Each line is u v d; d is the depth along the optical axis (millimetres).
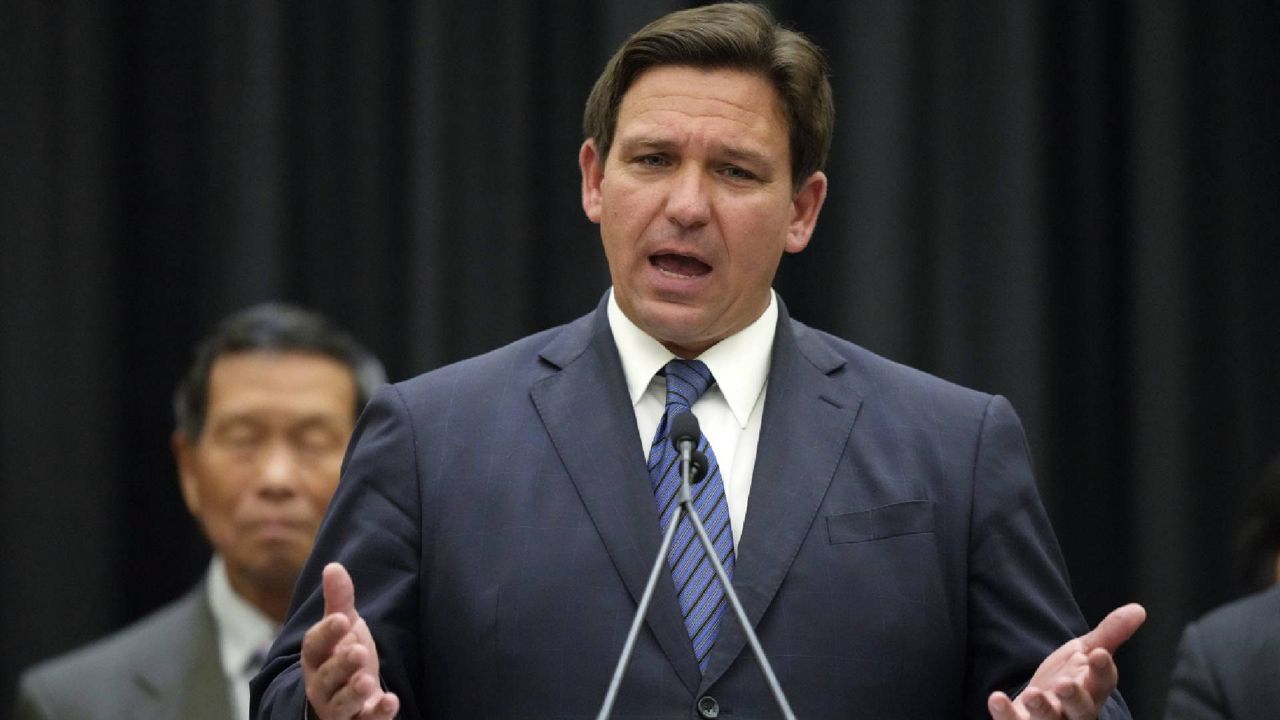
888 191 16797
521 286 16906
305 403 12344
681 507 7125
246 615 12375
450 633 7637
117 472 16875
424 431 8062
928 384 8430
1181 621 16766
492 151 16984
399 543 7797
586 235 17016
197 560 17016
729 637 7492
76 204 16828
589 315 8625
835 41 17031
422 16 16906
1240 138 17359
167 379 17062
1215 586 17078
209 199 16969
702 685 7406
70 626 16656
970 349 16969
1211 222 17344
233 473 12273
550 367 8312
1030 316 16891
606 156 8320
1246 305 17312
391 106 17203
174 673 12250
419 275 16781
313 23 17141
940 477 8023
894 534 7824
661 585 7566
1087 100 17391
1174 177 17016
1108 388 17344
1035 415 16844
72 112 16844
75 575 16672
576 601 7539
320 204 17141
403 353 17031
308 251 17109
